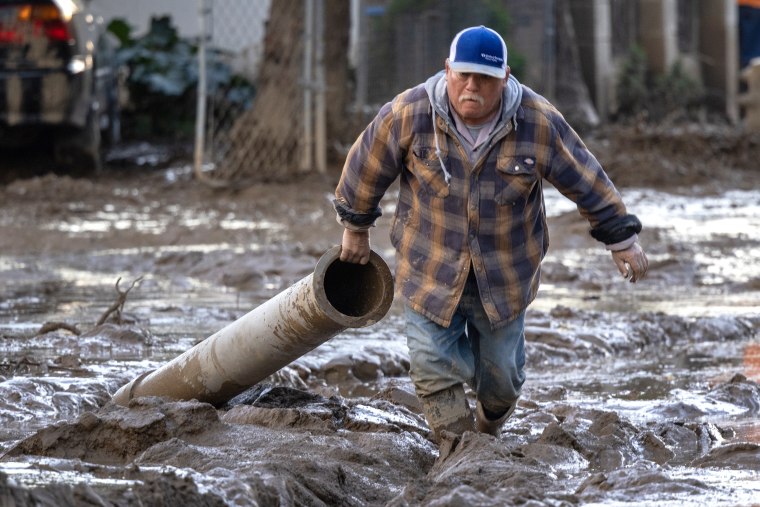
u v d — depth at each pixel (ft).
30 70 130.31
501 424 43.68
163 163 162.71
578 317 71.00
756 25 296.10
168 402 41.73
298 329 42.63
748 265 94.79
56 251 101.40
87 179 145.59
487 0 209.56
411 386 53.21
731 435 44.91
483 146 39.09
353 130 163.73
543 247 41.45
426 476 38.63
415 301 40.37
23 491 27.09
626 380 57.16
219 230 107.76
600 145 181.57
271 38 145.18
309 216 118.42
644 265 41.27
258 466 34.76
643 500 33.06
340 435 41.42
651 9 272.92
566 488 35.09
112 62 175.94
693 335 69.56
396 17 206.28
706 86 284.82
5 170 145.48
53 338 62.44
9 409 46.42
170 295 81.30
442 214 39.96
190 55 198.70
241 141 143.23
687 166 165.68
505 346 41.16
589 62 258.98
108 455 39.14
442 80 39.73
